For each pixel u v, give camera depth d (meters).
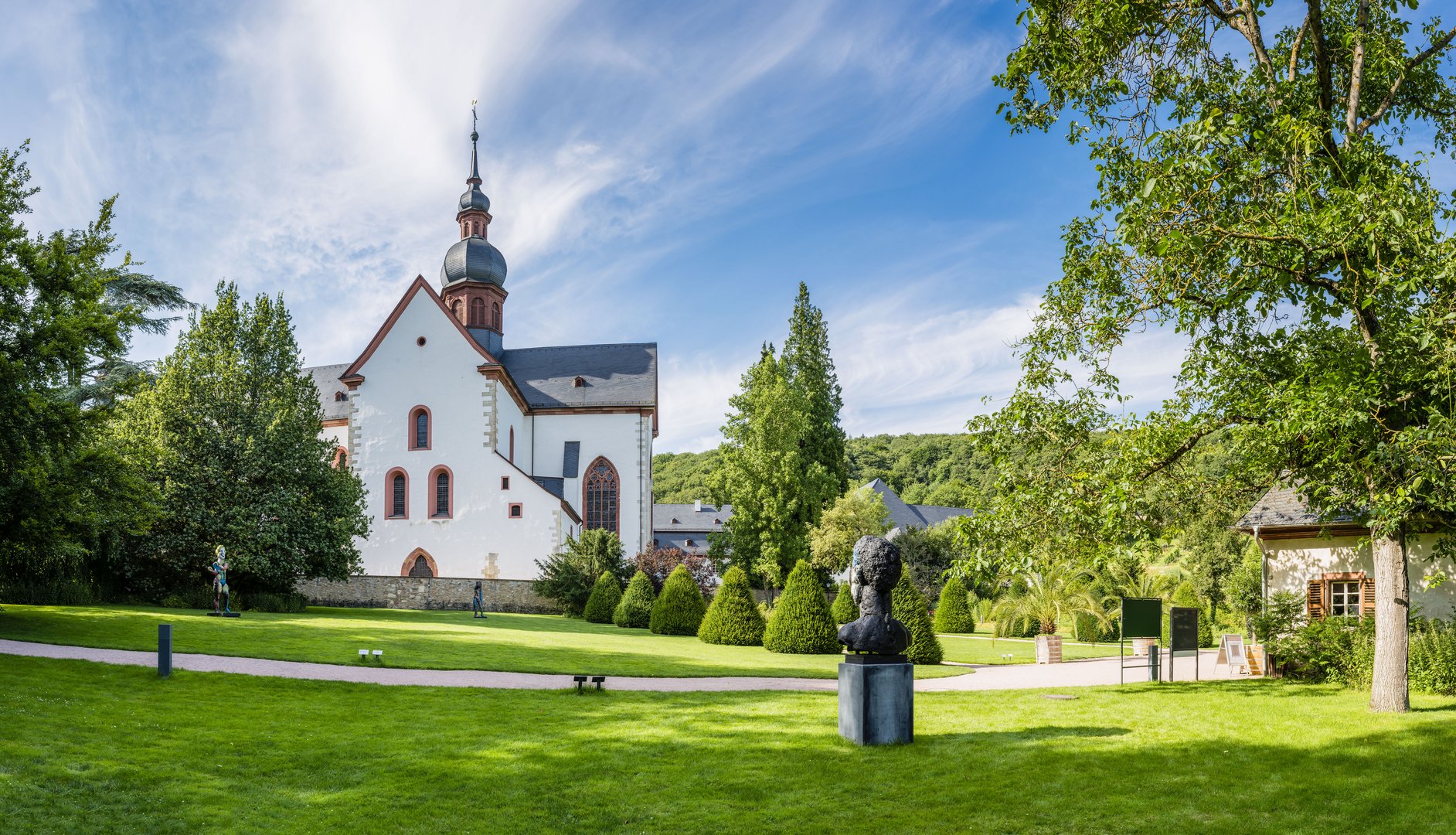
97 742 10.69
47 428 19.27
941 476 113.06
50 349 18.98
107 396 32.34
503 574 45.97
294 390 38.28
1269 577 20.55
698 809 8.52
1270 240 11.48
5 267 18.69
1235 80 13.20
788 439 47.53
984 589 48.94
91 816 8.25
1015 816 8.17
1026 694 16.02
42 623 20.89
